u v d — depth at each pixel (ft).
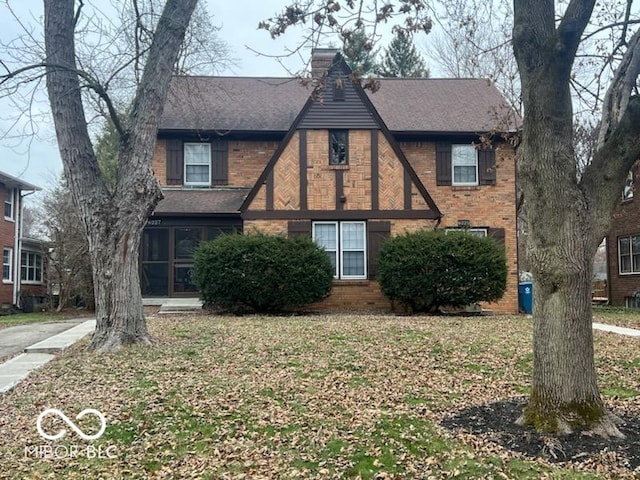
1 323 56.54
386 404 20.68
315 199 55.42
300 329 37.52
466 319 44.73
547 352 17.04
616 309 64.39
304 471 14.99
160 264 61.41
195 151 62.39
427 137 61.41
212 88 67.26
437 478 14.30
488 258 49.32
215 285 49.49
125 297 32.32
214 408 20.31
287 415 19.48
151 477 14.98
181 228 60.59
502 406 19.99
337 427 18.16
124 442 17.49
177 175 61.41
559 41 15.96
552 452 15.42
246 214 55.06
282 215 55.16
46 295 82.07
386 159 55.83
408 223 55.57
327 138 55.77
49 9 32.19
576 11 15.75
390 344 31.63
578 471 14.35
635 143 16.53
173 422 18.99
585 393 16.72
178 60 36.11
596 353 29.53
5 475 15.39
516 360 27.71
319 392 22.29
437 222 56.03
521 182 17.65
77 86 31.89
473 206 61.31
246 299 50.24
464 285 49.11
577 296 16.76
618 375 25.04
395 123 61.67
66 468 15.76
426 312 51.96
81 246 69.72
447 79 72.69
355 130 55.88
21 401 22.31
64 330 47.96
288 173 55.47
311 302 51.19
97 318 32.48
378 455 15.83
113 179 87.61
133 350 30.86
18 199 82.89
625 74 18.90
